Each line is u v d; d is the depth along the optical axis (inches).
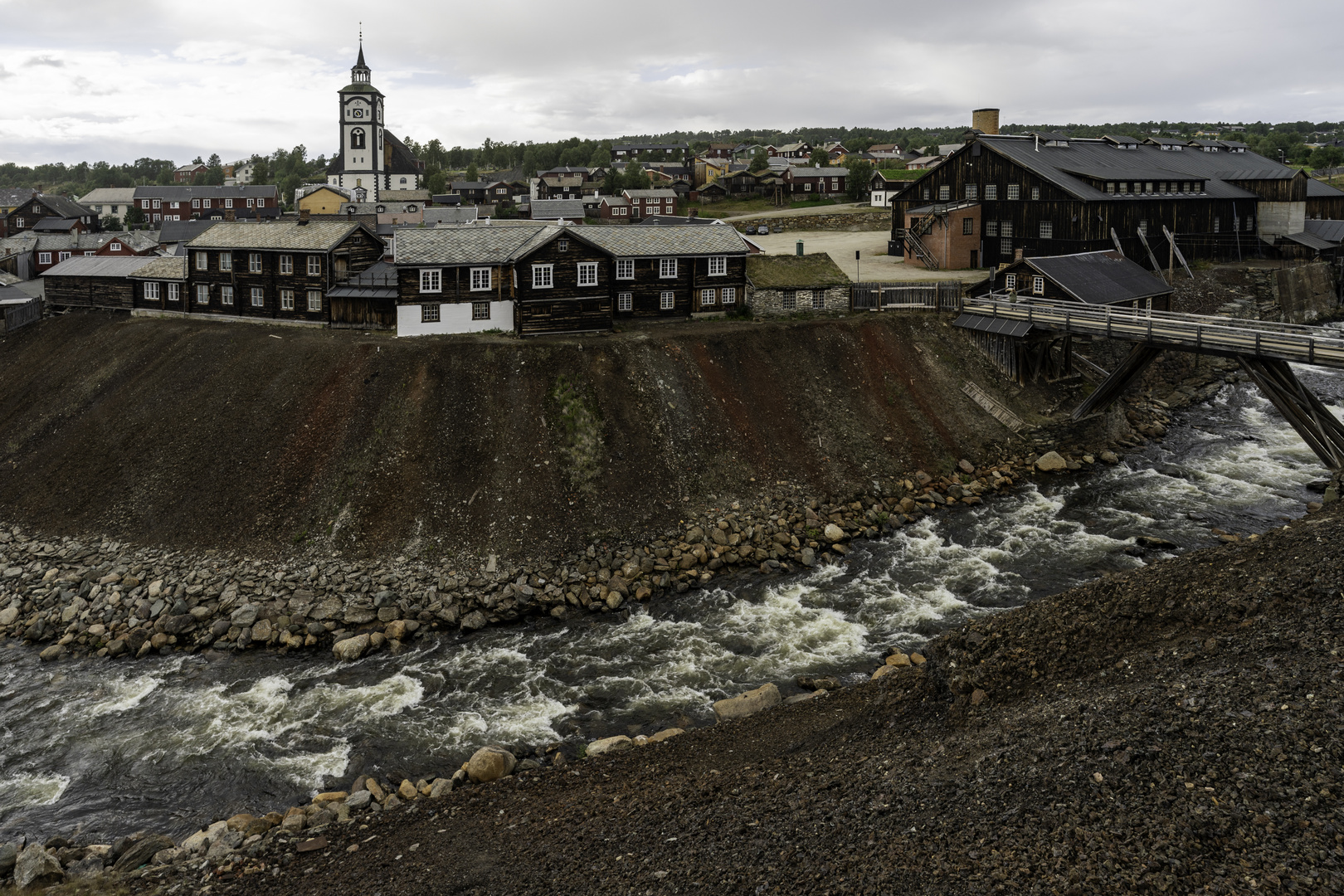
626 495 1753.2
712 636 1406.3
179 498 1756.9
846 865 719.1
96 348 2413.9
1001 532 1744.6
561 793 967.6
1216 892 632.4
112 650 1390.3
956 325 2401.6
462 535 1640.0
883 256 3705.7
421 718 1206.9
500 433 1845.5
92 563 1615.4
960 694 998.4
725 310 2527.1
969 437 2100.1
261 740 1165.1
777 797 856.9
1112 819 716.0
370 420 1868.8
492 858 838.5
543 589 1539.1
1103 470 2036.2
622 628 1444.4
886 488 1897.1
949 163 3412.9
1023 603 1464.1
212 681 1315.2
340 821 962.7
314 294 2447.1
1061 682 967.6
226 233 2620.6
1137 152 3722.9
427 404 1903.3
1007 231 3253.0
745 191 6245.1
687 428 1932.8
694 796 892.0
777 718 1103.6
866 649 1350.9
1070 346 2332.7
